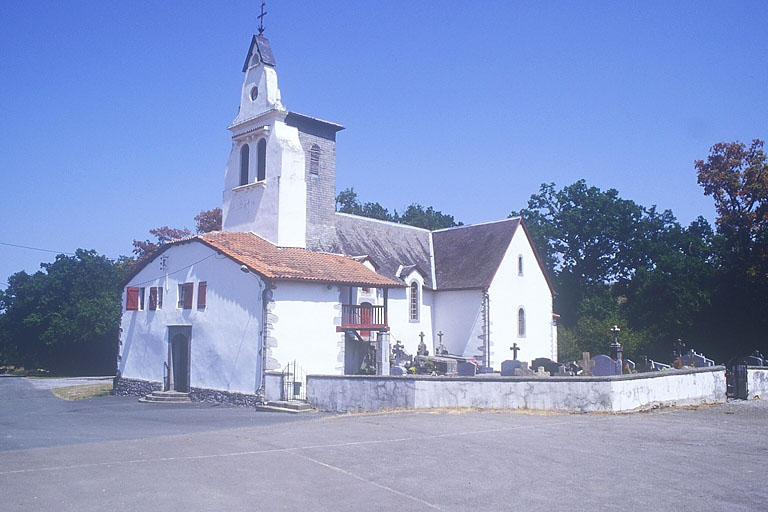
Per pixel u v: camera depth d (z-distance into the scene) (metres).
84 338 64.44
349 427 17.30
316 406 24.59
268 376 26.62
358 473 11.73
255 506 9.64
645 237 63.66
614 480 11.27
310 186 38.94
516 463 12.57
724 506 9.80
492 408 20.56
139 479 11.19
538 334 44.41
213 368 29.75
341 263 33.66
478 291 41.03
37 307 69.56
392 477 11.45
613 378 19.58
